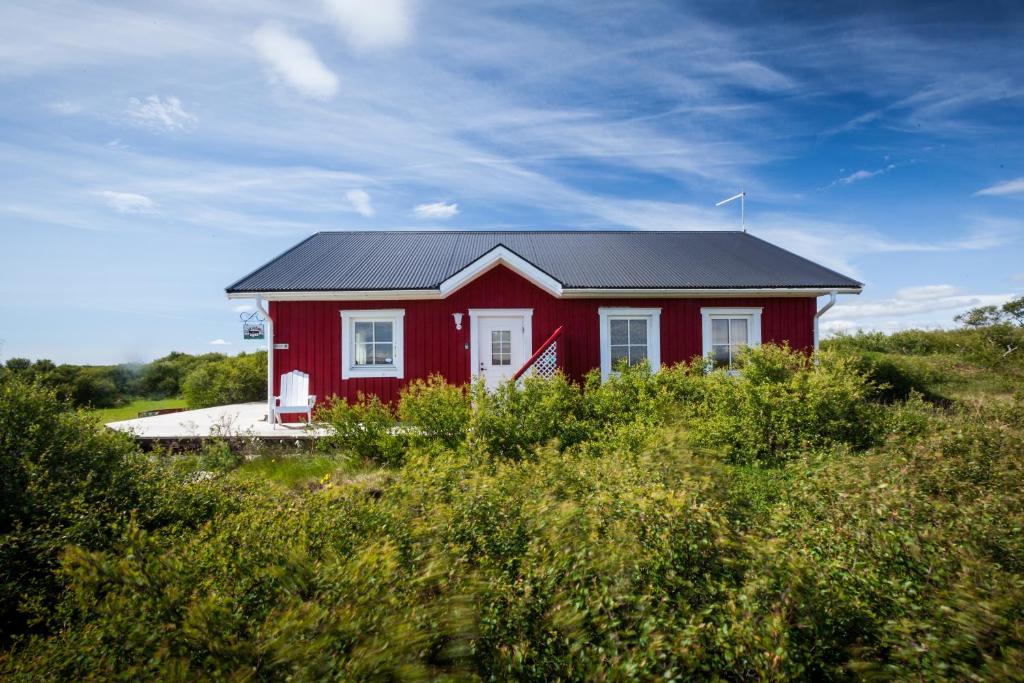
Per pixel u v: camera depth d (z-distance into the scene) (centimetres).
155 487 430
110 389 2092
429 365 1245
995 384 1463
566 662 234
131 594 241
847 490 356
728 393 754
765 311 1307
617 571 262
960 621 219
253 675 197
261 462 737
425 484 374
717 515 316
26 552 340
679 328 1288
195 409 1620
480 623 246
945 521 311
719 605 246
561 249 1506
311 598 231
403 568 261
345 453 739
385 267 1318
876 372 1377
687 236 1672
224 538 282
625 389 823
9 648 306
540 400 745
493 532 315
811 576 251
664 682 216
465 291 1256
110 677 212
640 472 414
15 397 429
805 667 219
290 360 1227
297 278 1238
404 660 205
